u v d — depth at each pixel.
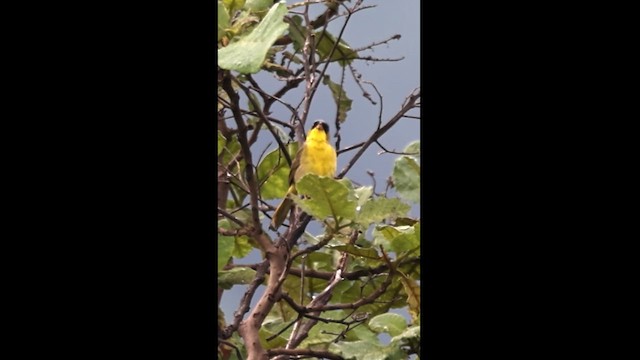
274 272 3.05
